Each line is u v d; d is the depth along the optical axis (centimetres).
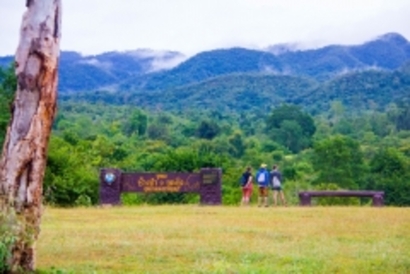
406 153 10650
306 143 13512
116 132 12225
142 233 1619
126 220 2011
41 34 901
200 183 2817
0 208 882
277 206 2806
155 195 4006
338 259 1250
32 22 902
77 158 3797
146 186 2805
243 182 2920
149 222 1928
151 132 12569
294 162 9488
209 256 1270
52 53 910
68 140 6006
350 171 7669
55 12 912
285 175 8019
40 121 905
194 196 3997
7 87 2906
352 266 1173
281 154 10606
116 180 2798
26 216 895
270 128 14775
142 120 13062
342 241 1519
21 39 907
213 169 2812
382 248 1393
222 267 1118
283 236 1596
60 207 2791
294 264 1190
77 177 3403
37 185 910
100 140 6162
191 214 2244
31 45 900
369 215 2219
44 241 1446
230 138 11600
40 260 1192
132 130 12850
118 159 6112
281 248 1382
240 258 1250
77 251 1309
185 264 1184
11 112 913
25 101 902
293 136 13588
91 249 1335
